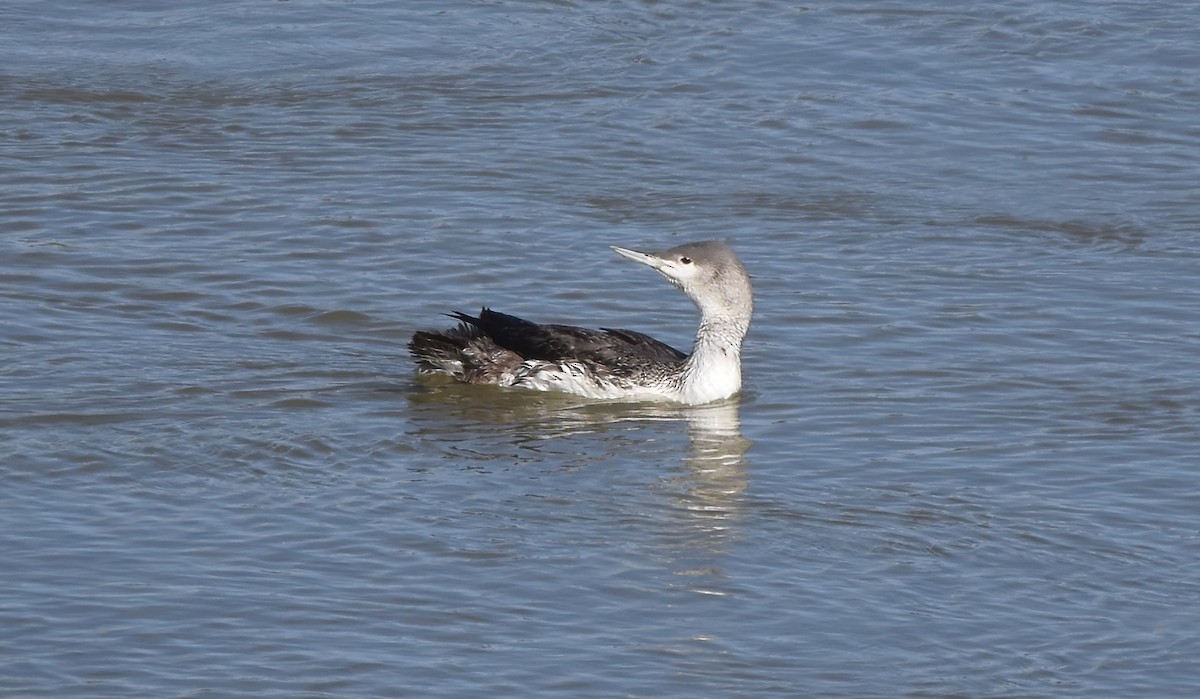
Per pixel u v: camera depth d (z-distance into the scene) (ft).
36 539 42.57
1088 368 57.62
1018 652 38.32
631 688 36.29
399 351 59.41
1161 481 47.98
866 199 76.48
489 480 47.98
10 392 53.11
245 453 49.11
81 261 65.82
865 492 47.29
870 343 60.39
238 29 97.50
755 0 104.42
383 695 35.70
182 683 35.88
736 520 45.21
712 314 55.67
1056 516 45.57
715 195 76.54
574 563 42.29
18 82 87.81
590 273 67.21
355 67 92.17
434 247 69.05
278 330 60.44
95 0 101.76
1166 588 41.45
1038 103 89.04
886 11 102.37
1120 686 36.94
